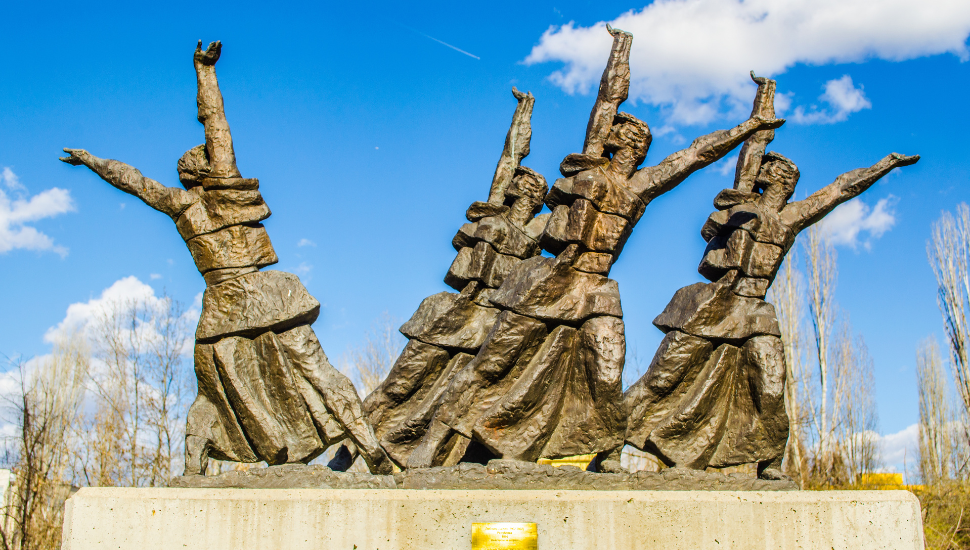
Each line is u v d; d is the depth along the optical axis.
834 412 22.34
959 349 23.78
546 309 8.29
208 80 8.56
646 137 8.66
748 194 9.30
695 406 8.68
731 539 7.08
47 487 17.86
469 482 7.55
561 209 8.57
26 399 16.73
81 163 8.44
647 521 7.02
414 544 6.77
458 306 9.80
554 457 8.23
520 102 10.68
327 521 6.75
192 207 8.41
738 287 9.02
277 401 8.29
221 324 8.27
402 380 9.67
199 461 8.04
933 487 19.11
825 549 7.19
